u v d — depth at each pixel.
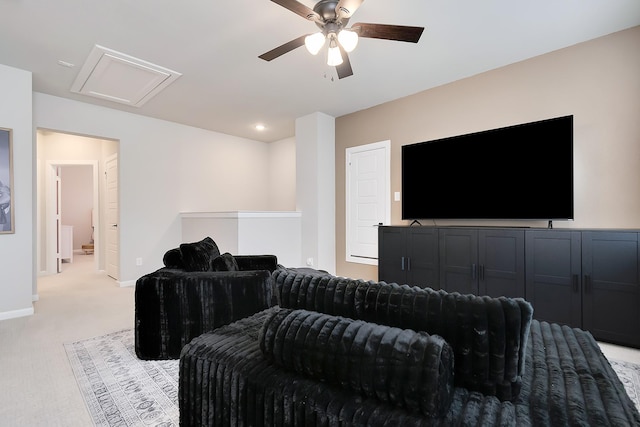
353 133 4.77
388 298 0.90
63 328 2.88
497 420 0.67
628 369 2.10
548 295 2.74
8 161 3.18
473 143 3.51
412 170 3.99
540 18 2.55
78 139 5.74
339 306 0.97
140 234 4.80
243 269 2.93
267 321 0.97
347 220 4.81
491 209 3.38
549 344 1.05
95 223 5.83
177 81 3.65
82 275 5.51
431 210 3.83
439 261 3.40
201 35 2.74
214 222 4.65
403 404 0.71
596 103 2.86
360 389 0.76
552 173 3.00
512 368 0.75
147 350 2.22
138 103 4.32
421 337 0.75
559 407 0.70
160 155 5.04
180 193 5.28
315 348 0.83
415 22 2.59
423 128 4.00
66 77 3.49
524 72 3.24
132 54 3.05
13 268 3.20
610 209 2.80
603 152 2.83
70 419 1.61
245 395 0.92
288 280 1.09
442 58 3.19
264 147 6.57
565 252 2.67
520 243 2.89
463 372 0.79
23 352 2.36
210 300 2.25
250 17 2.50
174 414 1.65
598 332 2.52
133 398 1.79
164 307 2.23
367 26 2.12
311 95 4.12
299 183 4.98
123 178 4.64
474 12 2.46
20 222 3.25
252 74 3.50
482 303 0.80
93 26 2.60
